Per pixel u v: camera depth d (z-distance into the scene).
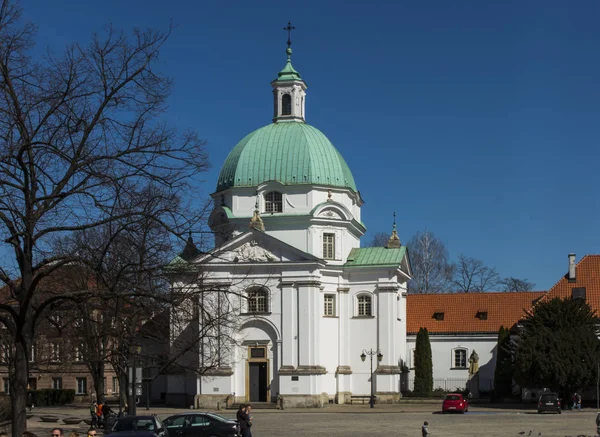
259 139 93.12
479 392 99.44
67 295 31.88
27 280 31.47
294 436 52.12
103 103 31.95
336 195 91.50
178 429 46.53
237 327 64.31
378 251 92.38
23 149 29.73
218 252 39.84
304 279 84.56
